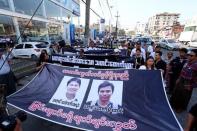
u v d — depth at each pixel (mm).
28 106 4031
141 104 3586
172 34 70938
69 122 3574
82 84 4215
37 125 4734
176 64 6547
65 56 7320
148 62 5879
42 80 4629
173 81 6680
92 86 4113
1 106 3027
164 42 30344
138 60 7199
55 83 4453
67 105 3922
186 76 5449
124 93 3834
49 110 3891
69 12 32250
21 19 16250
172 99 5789
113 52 9430
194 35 32094
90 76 4301
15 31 15141
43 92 4332
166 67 6691
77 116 3641
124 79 4047
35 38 18547
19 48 14422
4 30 13750
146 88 3816
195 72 5324
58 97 4125
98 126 3375
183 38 37062
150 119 3273
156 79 3900
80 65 6770
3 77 5688
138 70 4102
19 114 2797
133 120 3328
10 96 4309
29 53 14070
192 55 5293
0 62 5684
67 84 4312
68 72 4559
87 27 13328
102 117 3506
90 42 13648
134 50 8938
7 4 14555
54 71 4707
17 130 2463
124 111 3527
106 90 3959
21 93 4379
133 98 3719
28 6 18141
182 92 5551
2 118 2434
